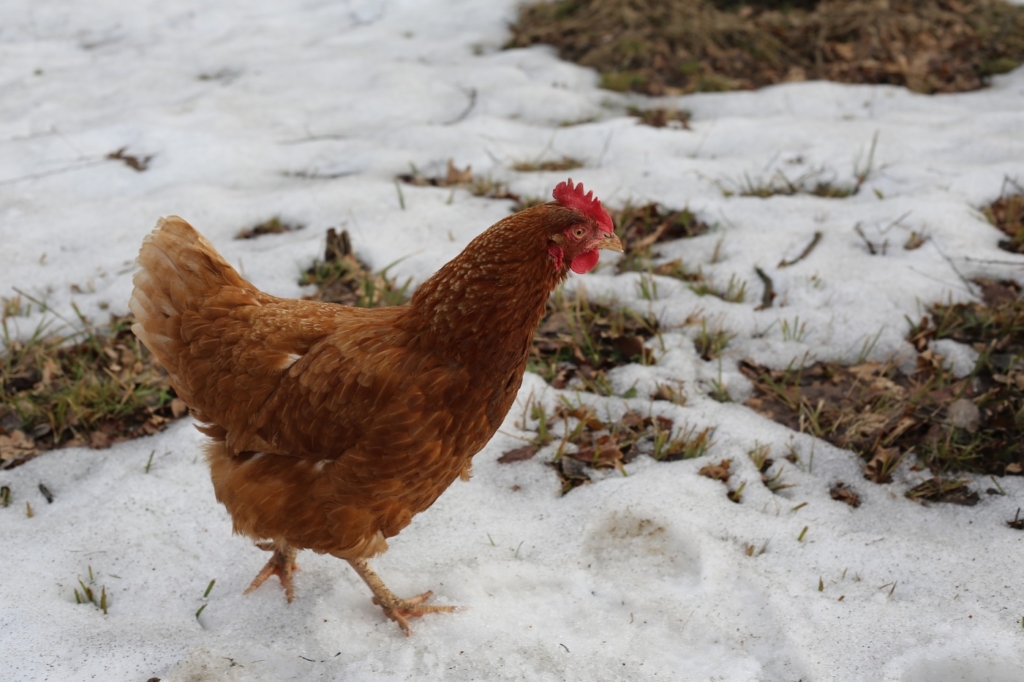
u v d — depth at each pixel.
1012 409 1.57
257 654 1.31
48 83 2.68
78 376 1.65
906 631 1.33
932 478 1.52
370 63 2.80
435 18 3.17
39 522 1.45
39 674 1.28
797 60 2.75
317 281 1.83
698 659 1.31
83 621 1.33
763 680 1.29
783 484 1.52
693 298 1.81
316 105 2.55
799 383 1.66
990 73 2.63
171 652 1.30
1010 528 1.45
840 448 1.57
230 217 1.97
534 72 2.73
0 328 1.73
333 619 1.35
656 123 2.43
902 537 1.43
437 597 1.37
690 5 2.93
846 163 2.16
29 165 2.19
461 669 1.30
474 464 1.55
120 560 1.41
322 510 1.29
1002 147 2.15
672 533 1.43
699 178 2.13
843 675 1.29
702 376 1.68
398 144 2.32
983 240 1.87
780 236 1.92
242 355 1.29
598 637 1.33
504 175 2.15
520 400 1.64
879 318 1.74
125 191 2.12
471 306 1.24
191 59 2.89
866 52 2.73
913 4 2.90
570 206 1.26
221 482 1.32
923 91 2.57
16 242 1.91
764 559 1.41
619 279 1.85
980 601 1.36
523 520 1.47
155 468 1.53
